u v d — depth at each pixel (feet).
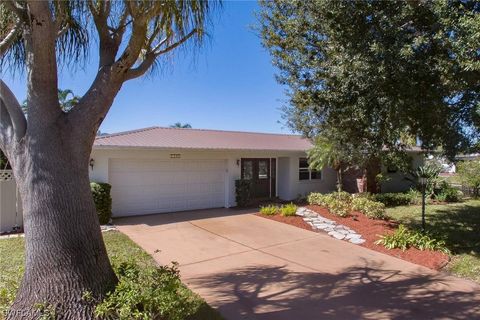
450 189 57.16
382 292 18.56
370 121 27.17
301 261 24.13
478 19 17.06
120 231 32.45
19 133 12.00
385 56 20.52
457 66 19.38
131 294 11.46
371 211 39.60
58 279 11.27
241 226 35.50
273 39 30.25
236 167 49.24
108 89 12.47
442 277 21.17
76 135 11.98
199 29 12.41
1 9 12.95
